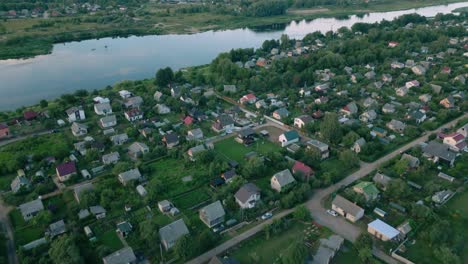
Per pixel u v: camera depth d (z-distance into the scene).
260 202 90.62
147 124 136.25
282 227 83.81
